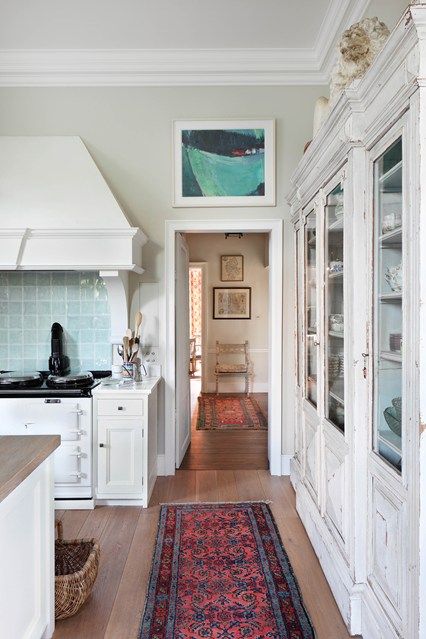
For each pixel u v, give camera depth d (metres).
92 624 1.82
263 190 3.40
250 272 6.93
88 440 2.85
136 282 3.42
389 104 1.45
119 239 2.96
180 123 3.38
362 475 1.75
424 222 1.28
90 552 2.05
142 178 3.41
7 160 3.10
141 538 2.50
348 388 1.82
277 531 2.58
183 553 2.34
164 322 3.42
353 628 1.74
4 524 1.34
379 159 1.64
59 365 3.32
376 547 1.64
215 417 5.31
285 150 3.41
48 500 1.69
